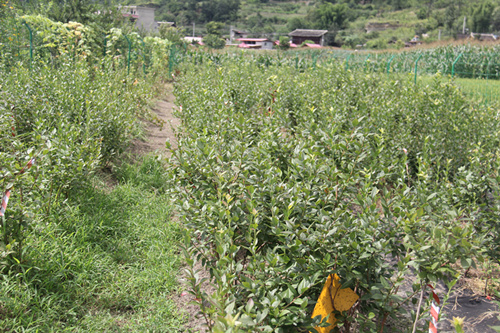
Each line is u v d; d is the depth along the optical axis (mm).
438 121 5637
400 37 118000
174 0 146125
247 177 3131
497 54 23781
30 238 3283
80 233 3623
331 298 2424
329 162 3195
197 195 3232
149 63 15156
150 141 7246
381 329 2555
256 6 170875
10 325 2580
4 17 9492
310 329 2178
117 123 5332
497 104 9031
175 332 2820
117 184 5141
